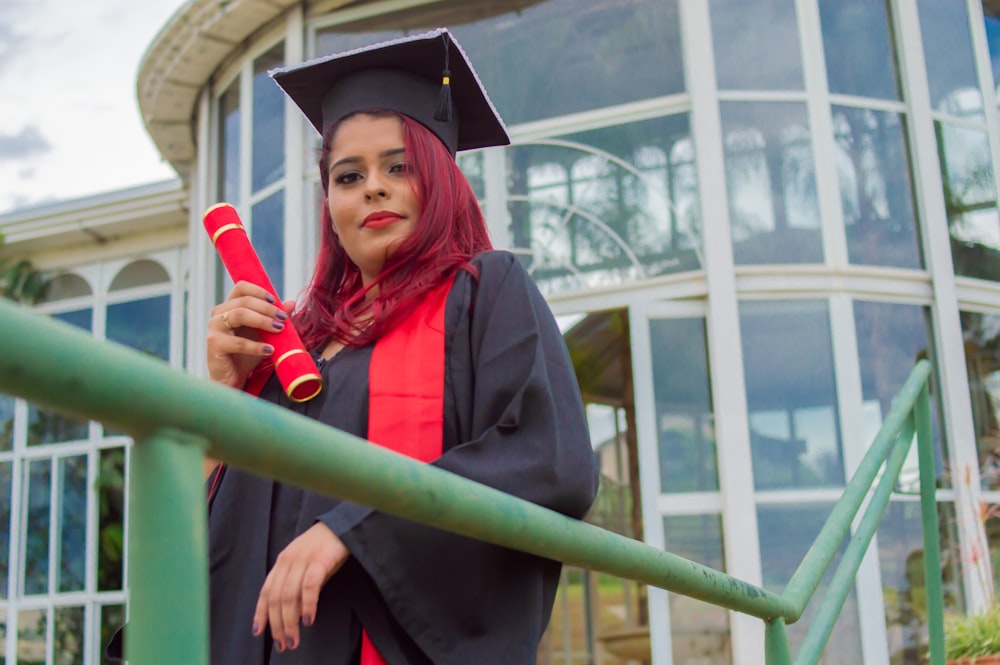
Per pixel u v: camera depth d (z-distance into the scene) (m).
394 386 1.49
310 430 0.80
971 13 7.50
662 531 6.26
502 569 1.34
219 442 0.72
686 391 6.44
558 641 9.45
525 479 1.32
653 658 6.12
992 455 6.64
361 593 1.36
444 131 1.80
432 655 1.28
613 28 7.04
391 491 0.91
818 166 6.73
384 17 7.62
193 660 0.68
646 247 6.67
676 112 6.78
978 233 7.05
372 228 1.65
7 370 0.58
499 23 7.30
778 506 6.18
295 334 1.57
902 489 6.35
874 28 7.13
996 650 4.27
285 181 7.66
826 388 6.39
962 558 6.30
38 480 9.85
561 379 1.46
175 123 9.20
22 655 9.45
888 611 6.12
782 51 6.89
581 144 6.93
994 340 6.88
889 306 6.68
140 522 0.68
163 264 10.02
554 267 6.81
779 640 1.91
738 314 6.46
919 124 7.02
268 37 8.06
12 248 10.48
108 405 0.64
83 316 10.27
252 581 1.48
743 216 6.61
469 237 1.68
